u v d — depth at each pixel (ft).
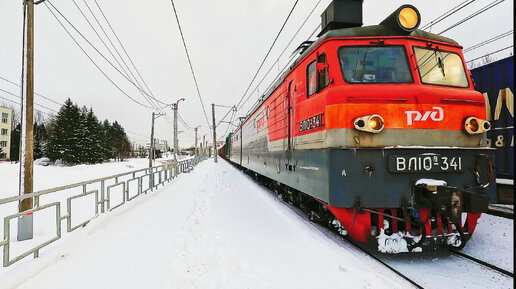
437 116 12.53
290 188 23.63
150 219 20.22
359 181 12.17
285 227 17.37
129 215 21.45
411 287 10.33
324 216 16.46
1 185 54.03
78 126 145.69
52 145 141.69
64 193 40.88
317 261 12.01
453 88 13.75
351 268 11.14
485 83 20.51
